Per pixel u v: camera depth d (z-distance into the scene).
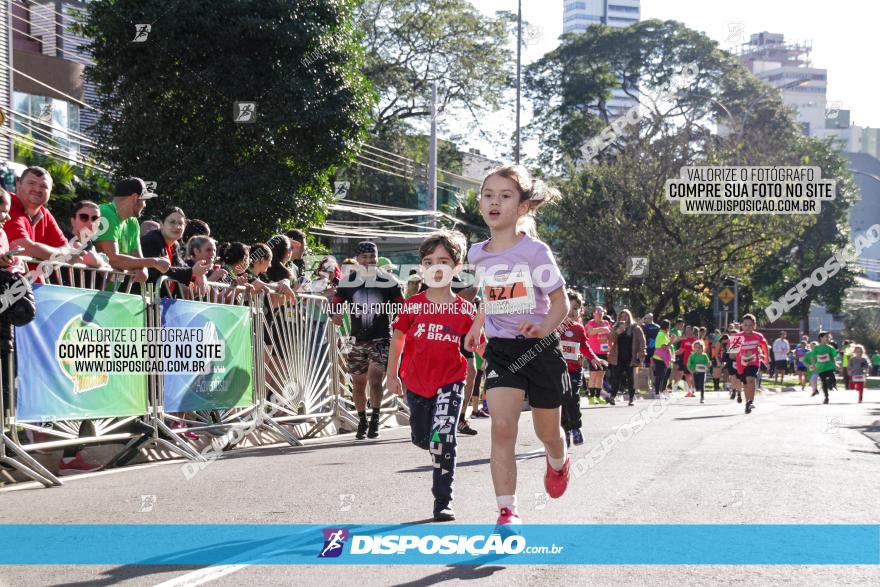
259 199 18.89
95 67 18.91
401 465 8.02
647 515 5.52
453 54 41.97
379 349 11.00
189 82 18.34
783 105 52.03
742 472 7.48
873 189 89.62
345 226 33.41
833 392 32.00
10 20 21.20
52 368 7.24
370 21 40.75
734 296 40.12
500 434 4.69
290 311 11.03
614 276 36.41
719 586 3.94
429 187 29.23
